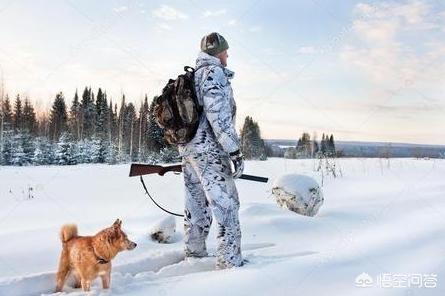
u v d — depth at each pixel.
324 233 5.29
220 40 3.71
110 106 29.12
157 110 3.74
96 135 27.92
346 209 7.10
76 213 6.94
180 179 13.20
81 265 3.04
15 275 3.43
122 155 25.25
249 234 5.21
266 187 10.98
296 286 2.84
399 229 5.04
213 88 3.56
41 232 4.99
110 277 3.15
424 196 8.45
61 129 29.73
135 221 5.97
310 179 6.86
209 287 2.87
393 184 10.83
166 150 20.89
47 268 3.72
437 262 3.37
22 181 12.48
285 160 18.47
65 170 17.30
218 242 3.56
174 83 3.72
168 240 4.83
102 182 12.28
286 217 6.02
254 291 2.77
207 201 4.00
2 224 6.08
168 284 2.99
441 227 5.05
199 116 3.66
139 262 3.80
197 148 3.67
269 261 3.66
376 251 3.79
